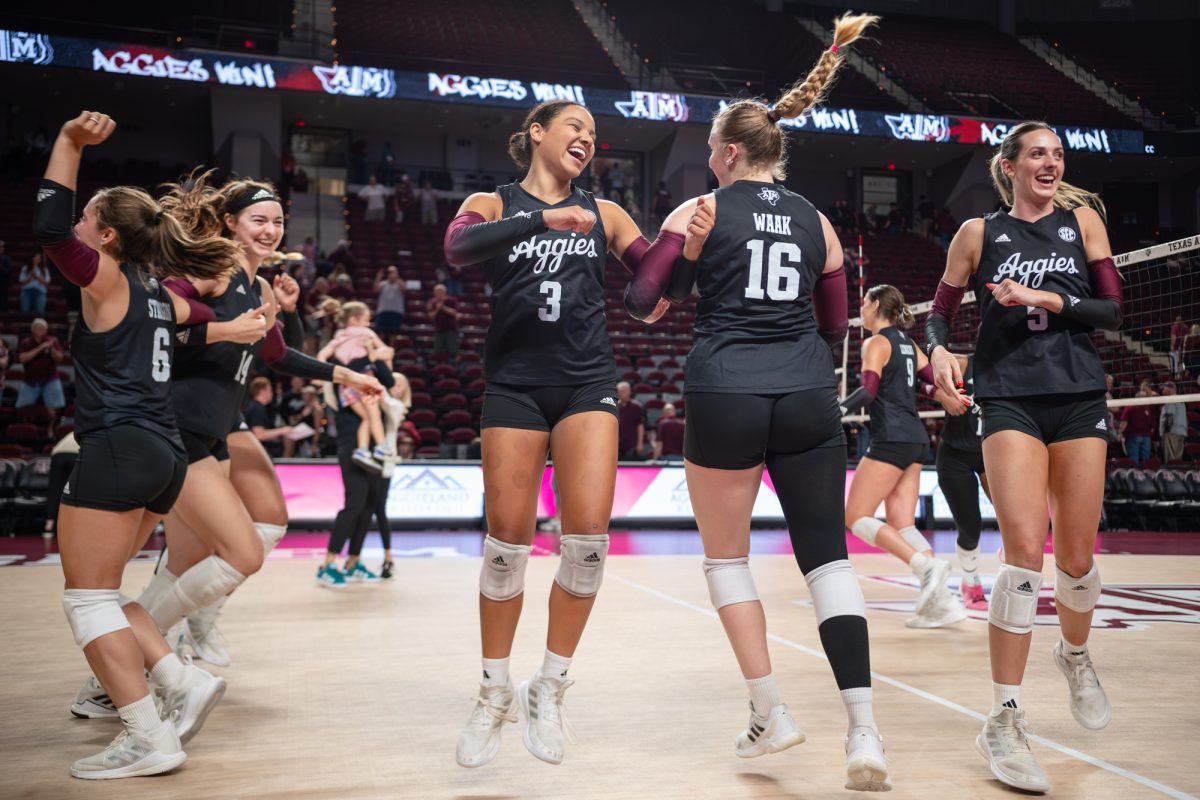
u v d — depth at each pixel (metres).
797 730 2.30
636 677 3.43
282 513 3.39
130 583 5.92
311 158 22.39
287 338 3.77
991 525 11.91
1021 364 2.58
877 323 4.89
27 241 16.53
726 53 25.47
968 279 2.90
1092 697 2.69
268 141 20.08
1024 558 2.42
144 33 20.69
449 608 5.10
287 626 4.51
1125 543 9.91
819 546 2.29
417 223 20.23
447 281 17.56
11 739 2.66
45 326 11.65
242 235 3.17
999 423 2.57
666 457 12.06
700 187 22.83
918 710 2.99
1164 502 11.48
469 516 11.08
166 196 3.20
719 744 2.63
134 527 2.41
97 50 17.44
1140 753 2.56
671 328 17.80
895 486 4.90
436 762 2.45
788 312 2.34
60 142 2.29
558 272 2.41
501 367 2.41
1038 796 2.21
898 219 23.53
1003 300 2.47
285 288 3.69
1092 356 2.58
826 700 3.11
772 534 10.80
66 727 2.79
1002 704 2.39
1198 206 24.75
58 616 4.68
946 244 22.69
